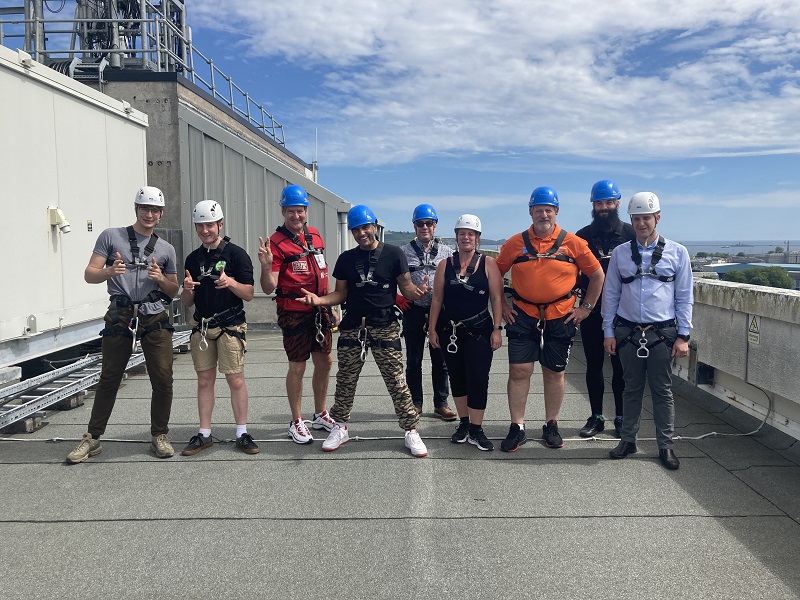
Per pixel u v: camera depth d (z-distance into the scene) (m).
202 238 4.45
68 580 2.90
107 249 4.34
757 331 4.84
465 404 4.82
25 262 5.61
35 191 5.77
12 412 4.90
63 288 6.26
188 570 2.98
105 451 4.66
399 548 3.18
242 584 2.86
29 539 3.29
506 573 2.94
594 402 5.03
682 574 2.92
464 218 4.53
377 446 4.76
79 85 6.52
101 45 12.85
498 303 4.59
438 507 3.66
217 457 4.52
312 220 11.26
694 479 4.09
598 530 3.37
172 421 5.48
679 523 3.45
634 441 4.52
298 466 4.33
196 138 10.73
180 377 7.32
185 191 10.70
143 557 3.10
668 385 4.36
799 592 2.76
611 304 4.54
